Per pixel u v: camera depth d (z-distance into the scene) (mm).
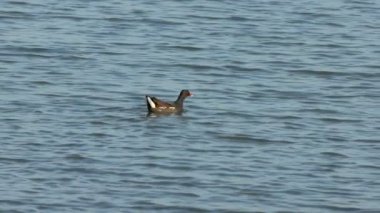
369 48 47094
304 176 31250
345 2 55938
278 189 30188
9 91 38562
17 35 46969
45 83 39812
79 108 36906
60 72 41438
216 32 48938
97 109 36906
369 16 52969
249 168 31703
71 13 51438
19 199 28594
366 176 31438
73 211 28078
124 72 41938
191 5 54031
